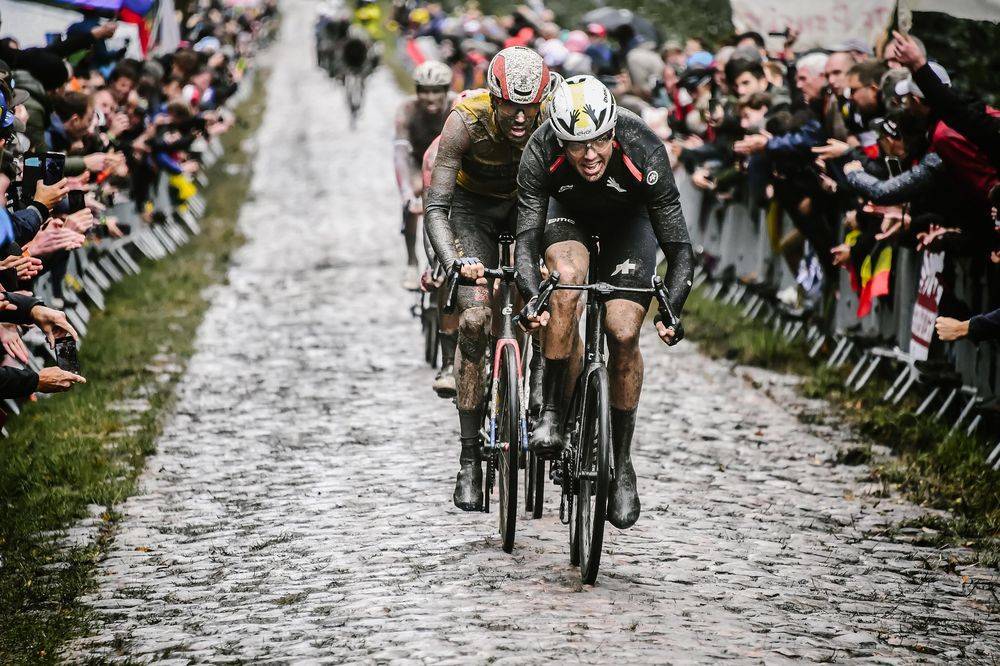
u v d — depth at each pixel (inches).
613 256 456.4
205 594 437.7
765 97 861.2
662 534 496.1
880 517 527.5
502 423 475.5
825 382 747.4
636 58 1228.5
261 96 2908.5
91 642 396.5
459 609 406.3
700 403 718.5
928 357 658.2
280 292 1061.1
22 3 1013.2
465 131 503.8
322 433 657.0
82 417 676.1
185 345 860.0
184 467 601.0
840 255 723.4
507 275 454.0
